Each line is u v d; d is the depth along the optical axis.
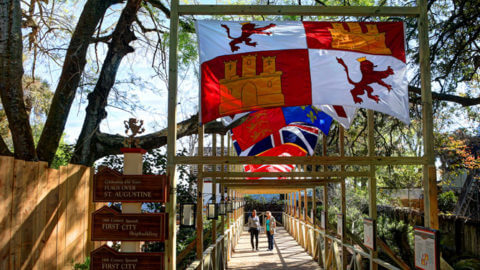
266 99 4.98
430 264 4.21
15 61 5.80
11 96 5.76
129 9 7.96
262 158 5.08
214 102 4.98
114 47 8.05
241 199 25.03
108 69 7.96
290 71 5.06
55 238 5.12
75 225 5.78
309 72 5.07
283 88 5.02
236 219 18.41
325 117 8.74
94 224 4.46
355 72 5.11
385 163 5.05
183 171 10.39
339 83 5.04
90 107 7.82
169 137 4.91
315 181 10.91
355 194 16.58
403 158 5.00
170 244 4.67
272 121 8.86
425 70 5.09
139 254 4.49
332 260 9.89
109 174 4.52
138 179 4.52
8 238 4.09
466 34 9.41
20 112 5.82
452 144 11.84
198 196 7.46
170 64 5.04
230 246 13.74
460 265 10.89
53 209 5.09
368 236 6.59
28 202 4.49
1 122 10.52
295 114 8.76
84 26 7.16
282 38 5.19
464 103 9.45
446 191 16.08
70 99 6.96
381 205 16.69
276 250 15.90
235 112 4.96
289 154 11.12
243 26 5.27
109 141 7.95
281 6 5.18
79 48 7.05
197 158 4.89
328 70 5.08
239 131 8.96
